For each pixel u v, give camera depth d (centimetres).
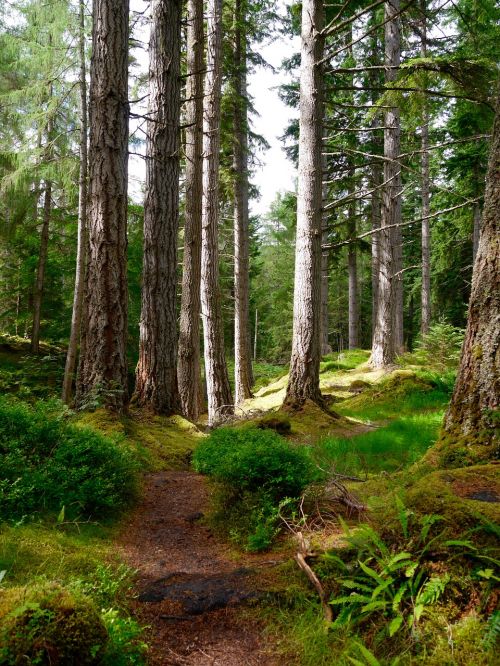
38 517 407
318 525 429
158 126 899
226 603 321
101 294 734
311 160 1048
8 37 1400
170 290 912
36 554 342
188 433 841
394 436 770
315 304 1052
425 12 1016
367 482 527
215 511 486
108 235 734
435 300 2805
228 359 3262
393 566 285
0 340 2075
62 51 1352
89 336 739
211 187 1459
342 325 4550
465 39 1282
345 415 1139
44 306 2195
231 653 280
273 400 1574
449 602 270
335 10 1442
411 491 339
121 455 534
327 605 296
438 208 2439
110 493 476
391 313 1634
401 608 279
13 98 1414
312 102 1044
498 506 307
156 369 891
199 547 437
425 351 1540
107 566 354
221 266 2403
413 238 3127
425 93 998
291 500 445
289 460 508
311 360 1050
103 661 225
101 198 733
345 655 259
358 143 1925
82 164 1361
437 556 287
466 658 240
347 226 2242
